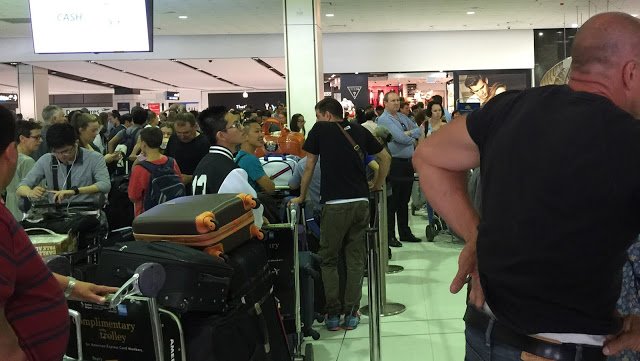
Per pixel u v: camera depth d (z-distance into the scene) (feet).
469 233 4.68
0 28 44.62
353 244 13.19
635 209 3.54
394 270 18.02
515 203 3.85
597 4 39.42
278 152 20.94
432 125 22.90
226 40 51.08
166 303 6.32
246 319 7.34
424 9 39.93
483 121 4.35
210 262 6.60
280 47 50.98
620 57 3.89
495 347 4.09
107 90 95.55
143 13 23.48
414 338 12.62
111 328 6.53
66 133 11.65
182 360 6.35
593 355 3.83
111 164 19.38
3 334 4.10
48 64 55.01
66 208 9.87
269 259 10.88
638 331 3.93
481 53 51.16
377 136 18.63
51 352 4.43
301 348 11.07
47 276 4.46
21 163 13.73
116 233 9.28
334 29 49.14
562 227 3.64
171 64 58.44
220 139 11.07
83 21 23.29
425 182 4.86
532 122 3.92
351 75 52.11
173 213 7.17
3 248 4.07
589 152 3.59
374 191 14.44
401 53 51.39
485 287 4.07
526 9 40.73
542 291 3.73
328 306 13.15
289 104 29.35
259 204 8.31
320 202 12.89
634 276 4.96
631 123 3.57
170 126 21.81
